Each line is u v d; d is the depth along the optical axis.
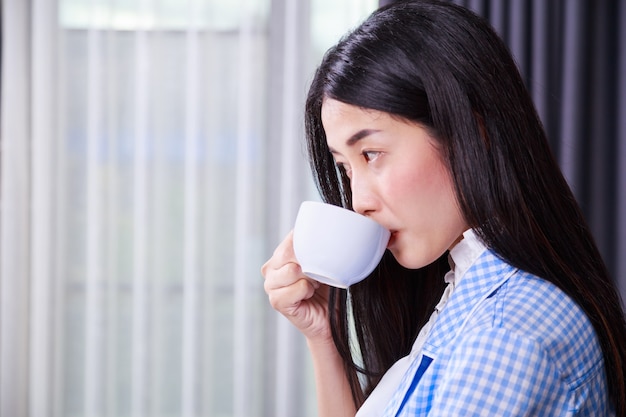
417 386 0.75
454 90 0.71
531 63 2.47
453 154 0.72
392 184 0.75
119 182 2.90
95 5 2.85
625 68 2.35
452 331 0.76
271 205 2.86
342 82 0.74
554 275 0.72
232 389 2.94
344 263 0.84
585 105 2.41
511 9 2.46
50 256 2.89
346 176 0.91
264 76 2.88
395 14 0.76
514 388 0.65
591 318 0.73
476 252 0.78
